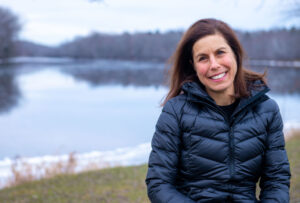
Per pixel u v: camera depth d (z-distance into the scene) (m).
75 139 12.61
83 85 39.75
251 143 1.52
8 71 62.38
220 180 1.49
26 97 28.12
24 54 106.75
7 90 33.72
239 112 1.53
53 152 10.49
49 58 116.44
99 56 111.44
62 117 18.20
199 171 1.52
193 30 1.57
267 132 1.58
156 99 25.73
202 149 1.51
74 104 23.66
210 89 1.62
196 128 1.52
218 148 1.50
